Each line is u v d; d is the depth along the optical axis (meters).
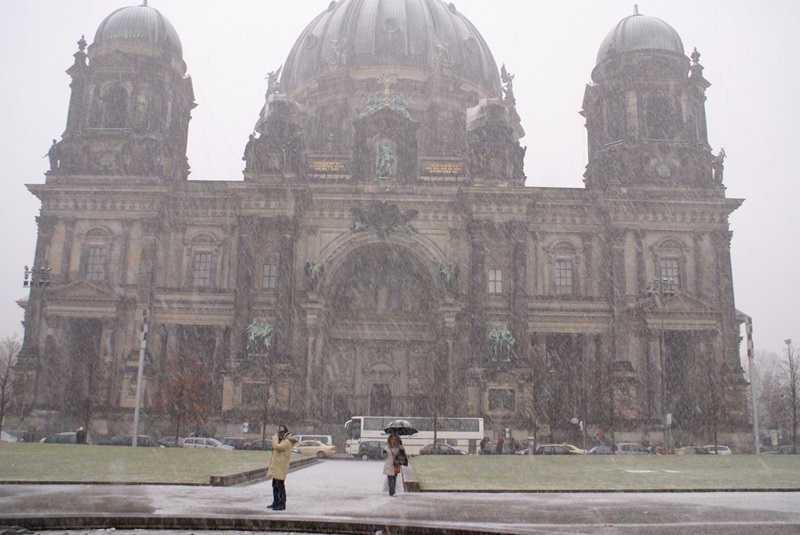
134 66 85.00
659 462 46.56
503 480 30.91
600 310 80.75
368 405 85.12
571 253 83.12
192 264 82.44
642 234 81.75
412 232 82.00
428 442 68.56
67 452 43.69
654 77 85.56
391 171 84.50
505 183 80.75
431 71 98.38
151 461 37.56
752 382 66.94
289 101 88.50
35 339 77.38
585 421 78.00
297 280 80.62
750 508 21.88
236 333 77.12
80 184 81.25
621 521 18.91
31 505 19.77
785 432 114.69
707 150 84.06
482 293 78.62
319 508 20.98
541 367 79.81
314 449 64.75
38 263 79.88
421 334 86.44
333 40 99.81
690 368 80.44
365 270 88.06
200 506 20.39
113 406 76.25
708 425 75.56
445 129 96.69
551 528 17.53
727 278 81.00
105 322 78.06
